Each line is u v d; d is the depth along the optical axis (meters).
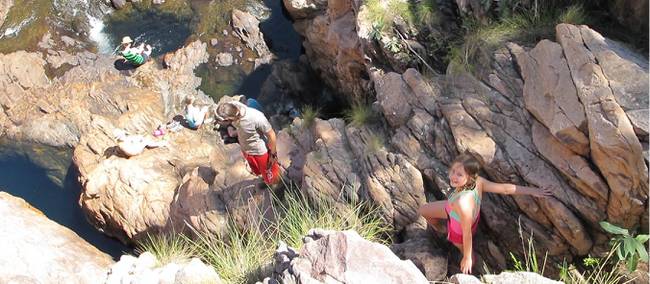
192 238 7.46
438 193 5.62
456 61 5.89
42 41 10.96
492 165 5.14
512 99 5.34
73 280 5.99
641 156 4.32
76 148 9.32
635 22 5.18
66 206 9.28
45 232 6.70
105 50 11.02
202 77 10.50
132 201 8.34
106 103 10.12
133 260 6.19
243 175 7.59
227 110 6.26
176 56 10.65
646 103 4.42
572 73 4.81
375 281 4.23
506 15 5.98
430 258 5.28
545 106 4.96
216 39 10.76
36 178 9.65
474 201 4.76
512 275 4.41
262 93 10.16
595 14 5.54
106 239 8.79
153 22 11.31
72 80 10.53
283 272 4.59
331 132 6.72
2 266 5.82
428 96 5.89
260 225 6.73
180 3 11.34
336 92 9.65
